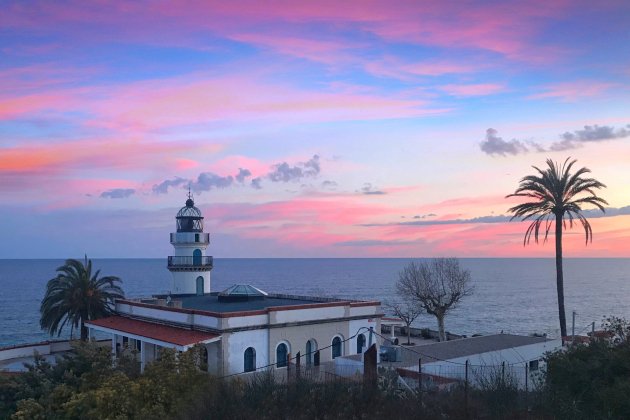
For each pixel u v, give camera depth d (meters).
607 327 26.16
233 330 35.66
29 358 48.84
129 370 32.38
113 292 49.56
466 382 22.00
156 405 26.56
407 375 29.48
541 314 126.50
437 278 65.19
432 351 36.53
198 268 56.34
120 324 43.81
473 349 37.31
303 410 21.06
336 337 41.25
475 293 180.75
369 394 22.09
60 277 48.44
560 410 20.31
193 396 25.91
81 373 32.81
